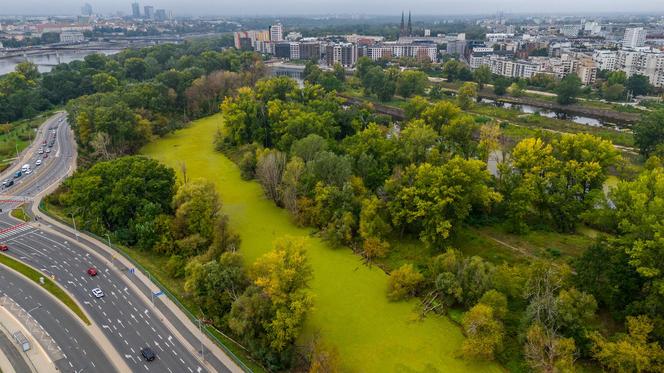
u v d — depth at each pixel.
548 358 96.06
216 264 121.50
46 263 140.00
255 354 104.56
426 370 102.56
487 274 118.12
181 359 105.38
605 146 152.75
